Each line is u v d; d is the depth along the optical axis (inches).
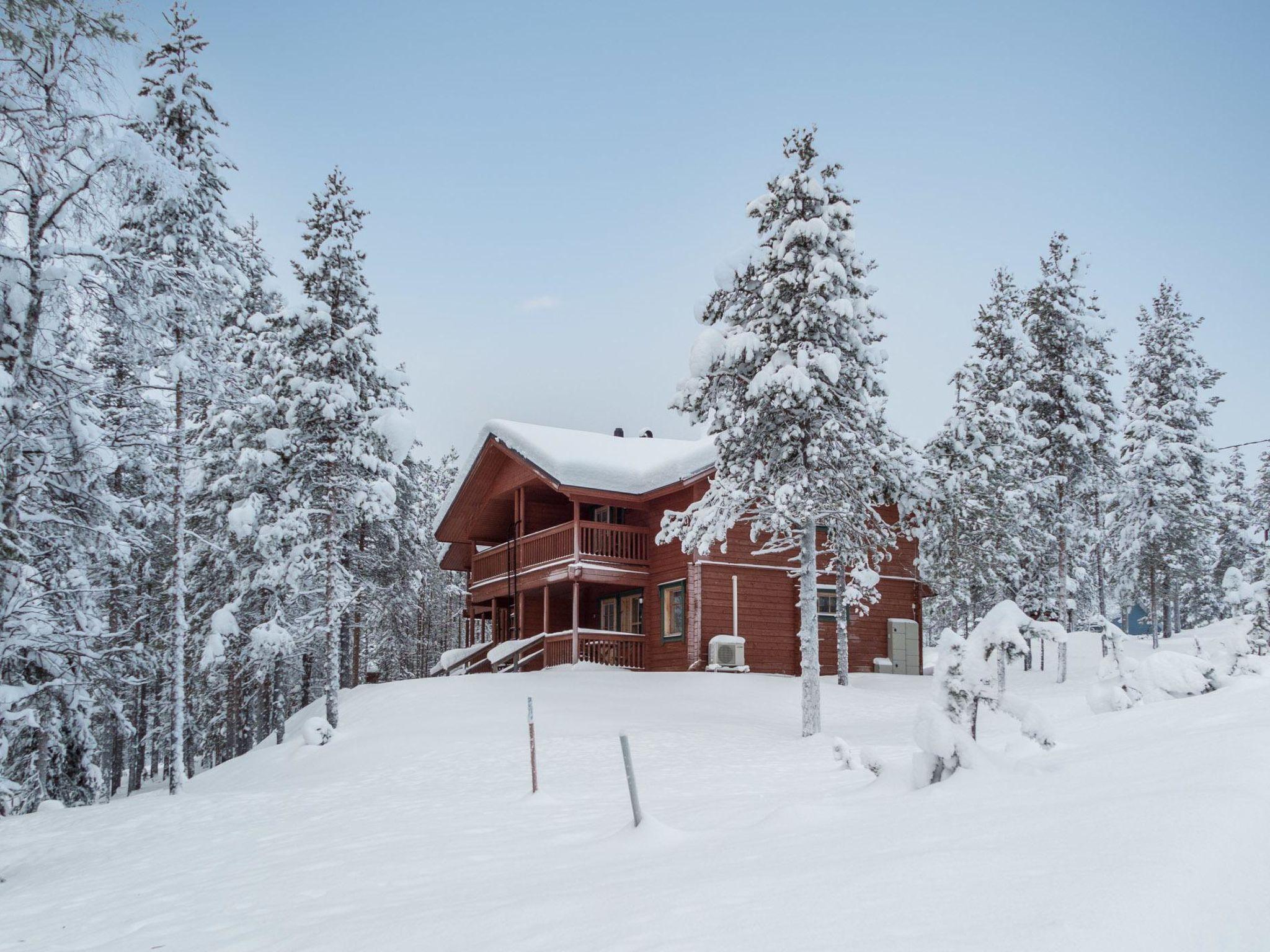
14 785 607.8
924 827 194.2
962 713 291.1
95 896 352.5
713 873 190.2
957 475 1171.9
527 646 1232.2
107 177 539.5
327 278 1007.0
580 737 753.6
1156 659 435.5
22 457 569.3
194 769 1603.1
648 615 1200.8
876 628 1210.6
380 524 1193.4
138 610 1064.2
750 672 1096.8
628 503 1200.8
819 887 153.7
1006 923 118.5
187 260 901.8
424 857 329.7
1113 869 131.4
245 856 401.4
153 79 968.3
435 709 914.1
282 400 1007.6
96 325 588.7
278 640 985.5
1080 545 1578.5
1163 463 1552.7
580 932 160.6
